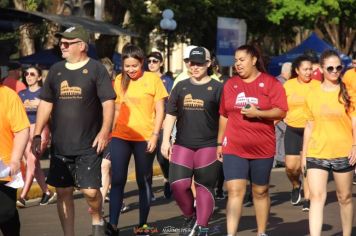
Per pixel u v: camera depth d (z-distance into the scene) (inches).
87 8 1124.5
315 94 441.7
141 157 502.6
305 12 1620.3
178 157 481.4
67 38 427.8
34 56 1155.3
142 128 501.7
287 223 564.7
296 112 626.5
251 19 1588.3
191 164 480.1
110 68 678.5
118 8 1321.4
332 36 2119.8
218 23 1244.5
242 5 1561.3
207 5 1497.3
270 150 441.1
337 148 438.3
